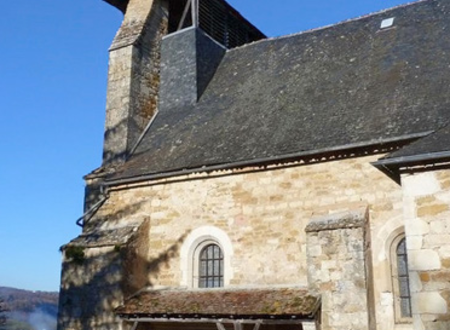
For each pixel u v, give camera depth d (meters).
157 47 16.08
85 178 13.55
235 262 10.77
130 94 14.52
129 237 11.47
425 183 7.39
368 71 12.23
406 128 9.62
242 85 14.23
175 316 10.20
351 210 9.75
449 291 6.84
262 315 9.21
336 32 14.33
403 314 9.20
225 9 17.16
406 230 7.36
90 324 11.20
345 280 9.05
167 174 11.85
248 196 10.98
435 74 11.00
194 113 14.07
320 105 11.80
